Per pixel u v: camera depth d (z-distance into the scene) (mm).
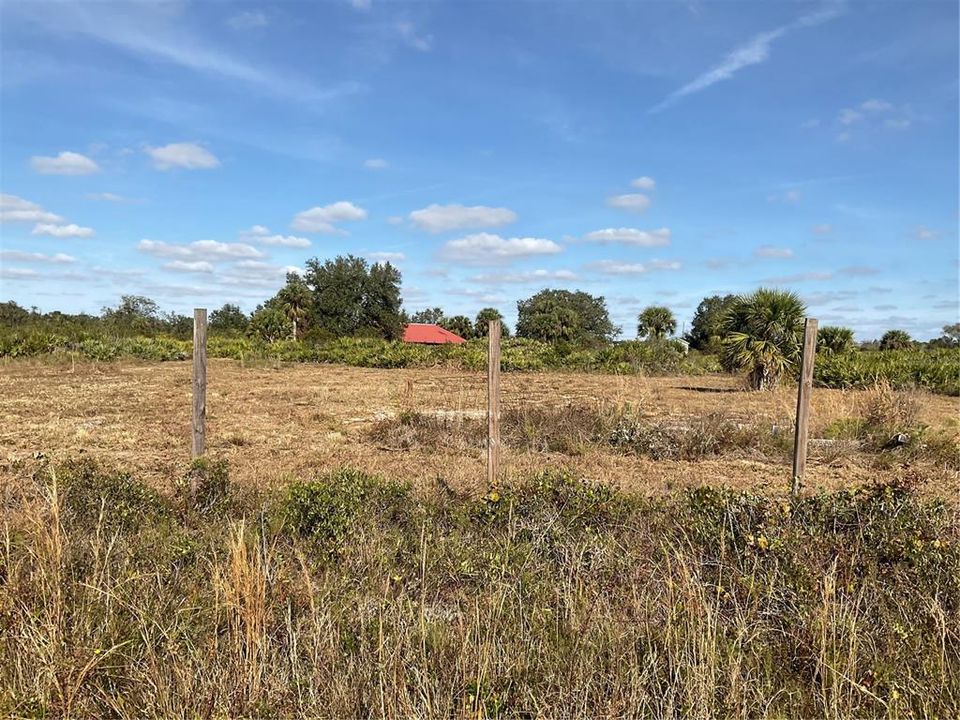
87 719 2406
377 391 16844
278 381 20312
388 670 2525
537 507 4562
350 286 54781
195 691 2461
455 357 30469
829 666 2510
